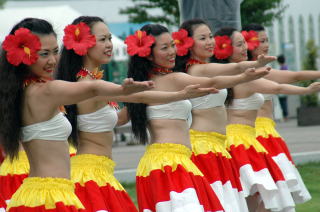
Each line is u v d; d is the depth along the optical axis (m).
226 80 9.35
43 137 8.56
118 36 34.28
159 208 10.20
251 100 12.65
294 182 13.39
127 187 17.83
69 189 8.73
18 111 8.59
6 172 12.22
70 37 9.65
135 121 10.70
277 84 12.23
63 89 8.23
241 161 12.41
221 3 14.64
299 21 38.34
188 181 10.19
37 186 8.57
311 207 14.68
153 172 10.33
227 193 11.38
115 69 30.19
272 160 12.84
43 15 24.53
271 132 13.66
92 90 8.02
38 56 8.43
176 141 10.48
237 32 12.77
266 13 29.20
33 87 8.52
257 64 9.95
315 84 12.00
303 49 38.28
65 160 8.74
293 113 37.81
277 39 38.00
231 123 12.77
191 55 11.59
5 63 8.51
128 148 27.03
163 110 10.51
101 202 9.52
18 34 8.29
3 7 35.88
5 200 12.09
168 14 29.17
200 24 11.58
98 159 9.77
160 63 10.60
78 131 9.85
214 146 11.46
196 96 8.51
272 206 12.48
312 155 20.98
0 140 8.68
